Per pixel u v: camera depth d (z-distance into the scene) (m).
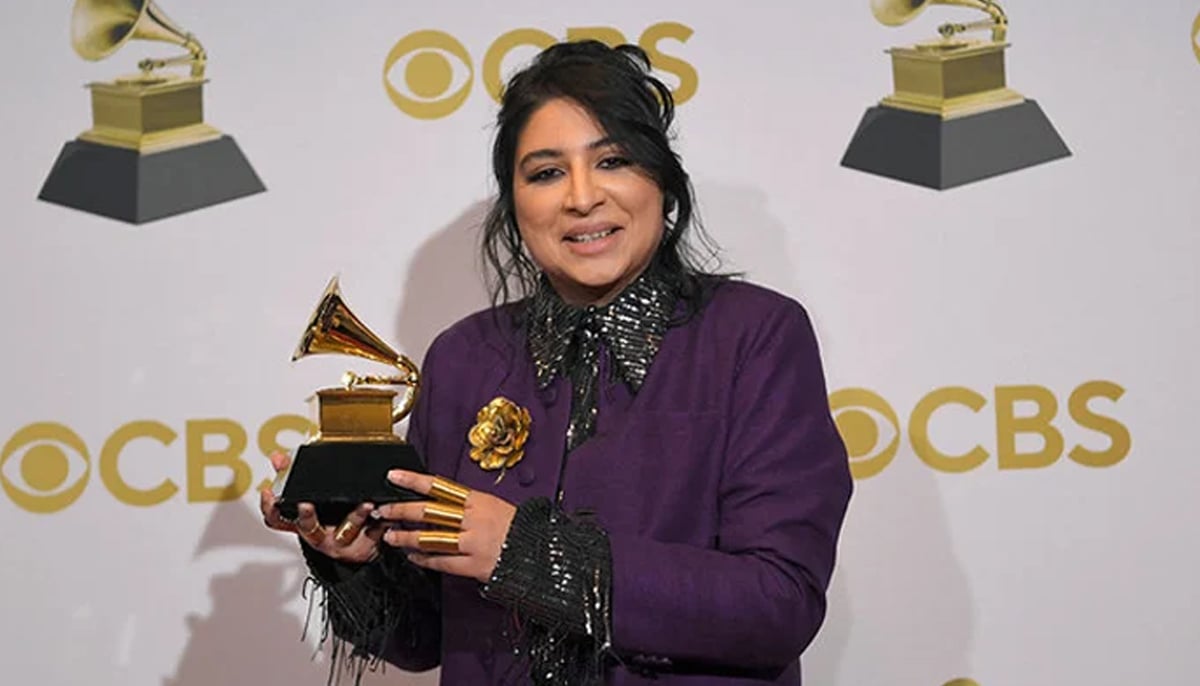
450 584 1.82
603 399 1.78
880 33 2.47
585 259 1.77
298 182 2.48
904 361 2.47
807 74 2.47
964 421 2.46
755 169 2.48
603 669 1.69
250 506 2.49
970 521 2.46
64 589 2.47
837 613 2.47
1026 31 2.46
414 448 1.74
